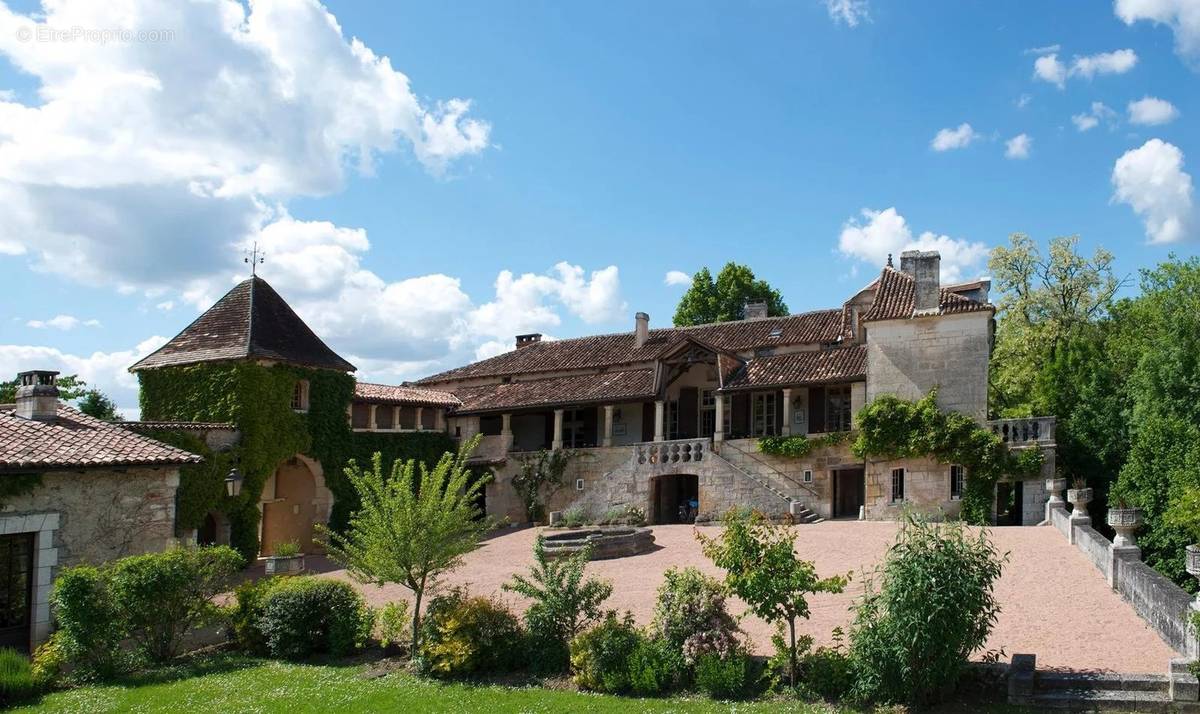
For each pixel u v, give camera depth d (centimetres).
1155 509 2691
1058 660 1280
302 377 3144
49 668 1523
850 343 3691
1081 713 1110
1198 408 2941
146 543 1925
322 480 3212
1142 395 3184
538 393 3959
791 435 3359
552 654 1450
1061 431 3431
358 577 1598
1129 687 1147
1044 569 1925
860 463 3222
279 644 1656
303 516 3278
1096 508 3259
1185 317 3198
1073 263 4294
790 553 1268
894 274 3544
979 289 3303
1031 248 4400
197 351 3036
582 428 4022
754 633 1530
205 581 1716
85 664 1572
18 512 1695
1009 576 1872
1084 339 3891
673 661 1318
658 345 4169
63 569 1667
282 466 3353
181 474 2645
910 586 1125
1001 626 1483
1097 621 1492
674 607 1364
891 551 1195
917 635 1105
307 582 1739
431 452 3775
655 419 3725
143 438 2039
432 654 1470
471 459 3816
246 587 1789
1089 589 1725
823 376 3350
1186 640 1244
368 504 1584
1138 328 4094
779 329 4006
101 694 1423
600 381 3941
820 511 3238
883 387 3212
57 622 1684
